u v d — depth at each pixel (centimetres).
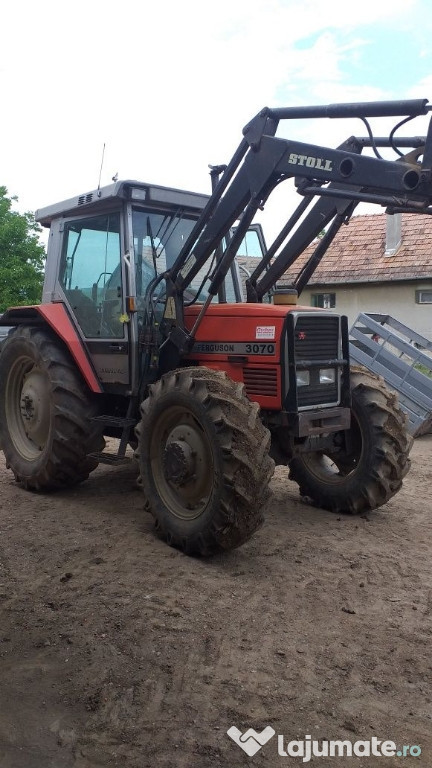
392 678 296
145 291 524
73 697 279
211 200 465
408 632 337
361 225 1797
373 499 516
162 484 459
